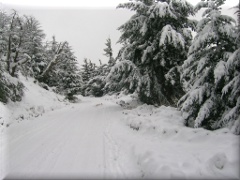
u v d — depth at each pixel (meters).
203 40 10.96
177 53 19.11
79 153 8.62
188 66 12.41
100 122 14.92
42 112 20.67
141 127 11.59
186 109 11.83
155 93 19.72
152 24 20.05
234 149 7.19
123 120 14.65
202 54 11.70
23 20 34.03
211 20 11.06
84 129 12.88
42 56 41.50
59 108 25.19
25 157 8.34
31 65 38.25
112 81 20.73
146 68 19.89
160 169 6.11
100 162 7.68
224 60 10.81
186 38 18.61
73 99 42.22
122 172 6.84
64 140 10.56
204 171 6.25
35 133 12.07
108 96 48.44
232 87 10.02
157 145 8.68
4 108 17.11
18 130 12.81
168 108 14.67
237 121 9.12
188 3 18.78
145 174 6.47
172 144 8.69
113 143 9.83
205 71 11.38
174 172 5.80
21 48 28.02
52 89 41.44
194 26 19.58
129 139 10.09
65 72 41.84
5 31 25.02
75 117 17.50
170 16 18.52
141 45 20.23
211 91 11.13
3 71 19.98
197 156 7.08
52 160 7.98
